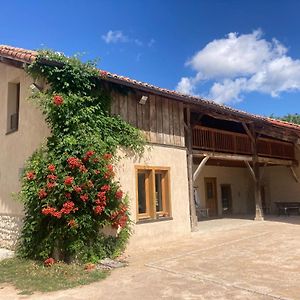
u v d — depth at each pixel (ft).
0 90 37.09
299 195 58.70
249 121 44.91
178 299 17.26
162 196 34.65
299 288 18.19
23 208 30.40
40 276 22.50
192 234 36.83
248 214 60.29
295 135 48.39
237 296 17.34
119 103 31.24
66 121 26.14
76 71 27.07
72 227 24.49
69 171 25.30
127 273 22.75
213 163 57.11
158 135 34.47
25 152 31.19
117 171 29.53
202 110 39.50
